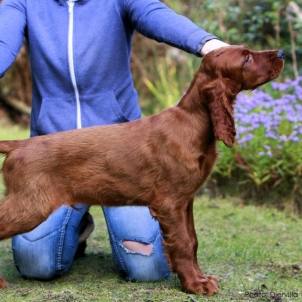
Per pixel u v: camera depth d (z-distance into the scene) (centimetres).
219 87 337
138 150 352
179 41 366
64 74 401
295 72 773
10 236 359
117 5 404
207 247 480
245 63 342
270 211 594
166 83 938
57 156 355
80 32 400
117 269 429
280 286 383
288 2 830
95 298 351
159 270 391
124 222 394
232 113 338
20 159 355
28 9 407
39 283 392
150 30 383
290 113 609
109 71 407
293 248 480
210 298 349
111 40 405
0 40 382
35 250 388
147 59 1020
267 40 902
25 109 1053
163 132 349
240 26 902
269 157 601
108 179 356
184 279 356
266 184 607
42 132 409
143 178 352
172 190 346
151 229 394
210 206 614
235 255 458
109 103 407
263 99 663
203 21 913
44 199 354
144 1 391
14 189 356
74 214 407
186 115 350
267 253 463
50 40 402
